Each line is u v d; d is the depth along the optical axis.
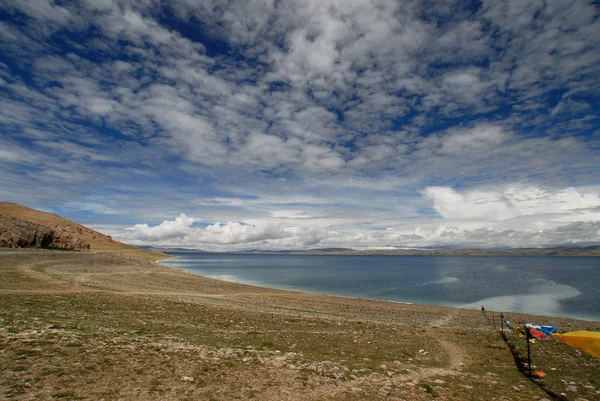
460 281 90.69
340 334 23.98
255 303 40.62
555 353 20.73
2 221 92.00
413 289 72.12
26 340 13.55
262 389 11.16
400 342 22.48
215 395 10.23
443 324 33.59
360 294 63.94
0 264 49.59
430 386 13.01
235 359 14.58
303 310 37.91
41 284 36.19
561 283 83.38
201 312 28.52
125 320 21.69
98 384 10.05
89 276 50.44
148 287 47.38
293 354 16.73
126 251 186.00
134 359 12.88
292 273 125.94
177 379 11.24
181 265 170.75
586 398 12.64
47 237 100.31
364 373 14.35
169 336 18.33
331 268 167.88
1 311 19.59
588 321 37.72
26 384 9.41
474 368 16.95
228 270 141.38
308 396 10.92
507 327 31.64
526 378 15.35
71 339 14.57
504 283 84.25
